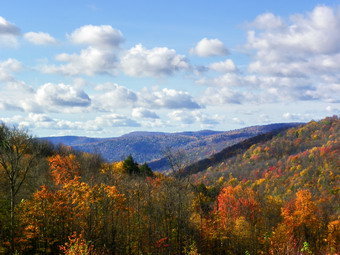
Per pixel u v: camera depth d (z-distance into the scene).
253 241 55.47
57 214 37.31
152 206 52.00
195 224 53.78
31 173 49.06
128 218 44.38
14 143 35.12
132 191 51.81
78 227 39.44
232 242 56.25
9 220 37.12
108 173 61.88
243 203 66.69
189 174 50.25
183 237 48.94
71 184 38.66
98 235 38.81
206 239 52.91
